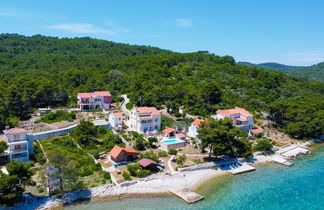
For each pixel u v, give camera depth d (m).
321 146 102.94
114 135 85.81
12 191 48.22
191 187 63.38
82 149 77.25
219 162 76.62
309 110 118.44
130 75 173.50
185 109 124.06
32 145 71.19
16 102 101.75
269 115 122.94
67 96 131.62
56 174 53.34
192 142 91.19
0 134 82.75
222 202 57.50
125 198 57.03
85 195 56.31
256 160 83.69
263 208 55.84
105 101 125.12
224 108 125.88
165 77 170.38
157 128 98.94
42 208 51.34
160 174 66.50
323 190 64.81
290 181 69.75
